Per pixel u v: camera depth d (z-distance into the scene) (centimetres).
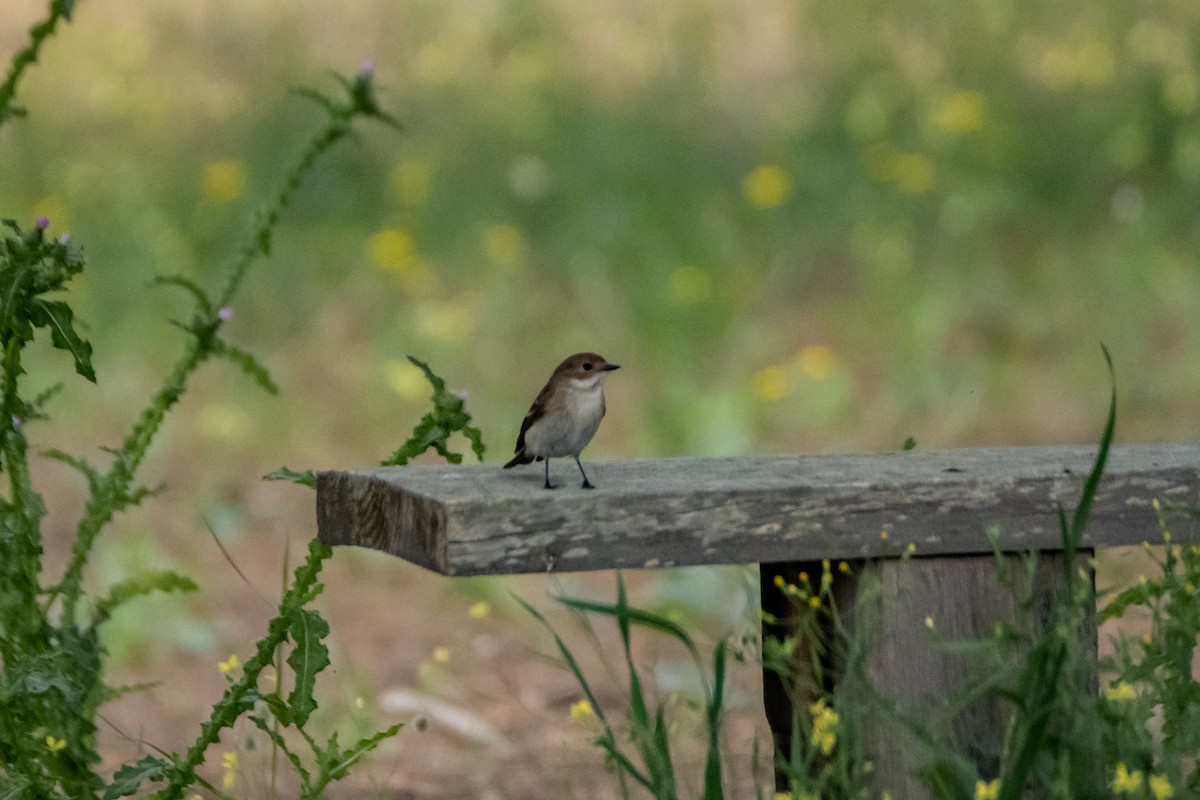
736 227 1798
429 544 522
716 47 2306
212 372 1534
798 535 535
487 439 1362
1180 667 536
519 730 860
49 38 2302
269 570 1153
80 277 1628
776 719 584
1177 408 1409
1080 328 1548
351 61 2234
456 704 907
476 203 1873
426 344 1532
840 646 539
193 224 1805
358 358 1553
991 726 545
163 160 1994
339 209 1888
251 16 2331
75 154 2002
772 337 1577
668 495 526
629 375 1523
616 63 2252
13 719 588
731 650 536
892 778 540
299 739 837
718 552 530
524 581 1126
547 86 2141
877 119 1873
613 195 1841
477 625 1051
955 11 2166
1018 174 1844
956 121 1808
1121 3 2141
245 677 595
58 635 621
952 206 1702
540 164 1931
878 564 545
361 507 575
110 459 1341
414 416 1445
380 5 2364
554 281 1700
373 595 1112
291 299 1659
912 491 543
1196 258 1667
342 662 962
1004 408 1420
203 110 2136
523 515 515
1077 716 505
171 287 1641
